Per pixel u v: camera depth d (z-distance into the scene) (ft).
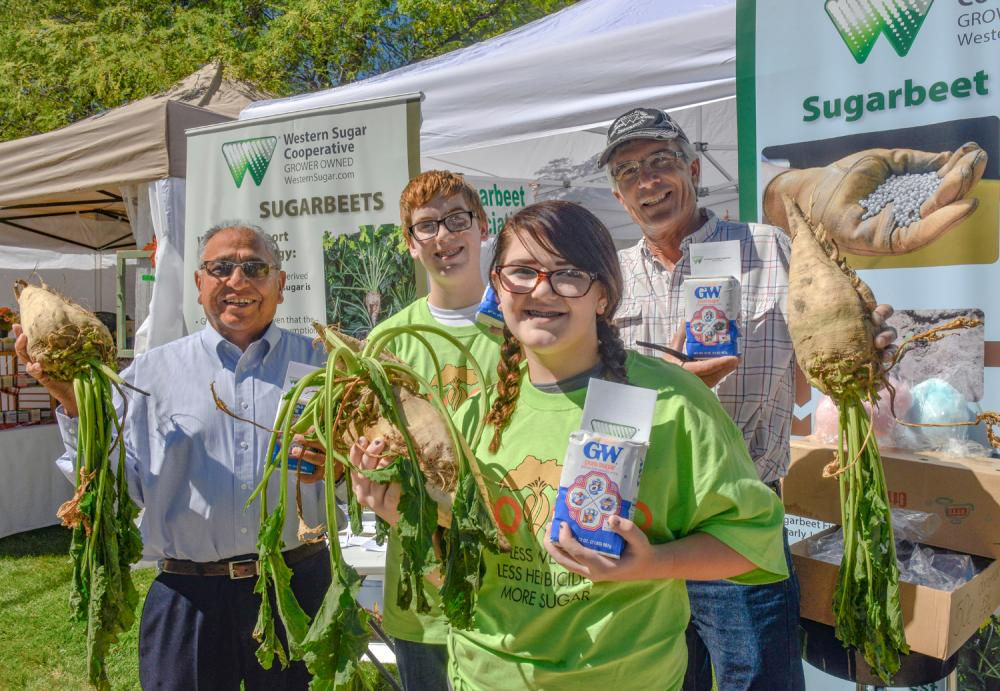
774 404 7.82
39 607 15.29
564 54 11.89
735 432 4.83
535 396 4.90
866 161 8.72
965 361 8.23
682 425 4.54
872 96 8.65
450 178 8.03
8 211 22.27
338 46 42.29
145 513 7.57
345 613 4.13
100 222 26.14
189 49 38.50
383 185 11.93
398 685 9.68
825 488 7.38
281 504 4.84
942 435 7.22
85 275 27.68
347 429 4.83
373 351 4.89
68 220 25.36
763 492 4.56
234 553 7.50
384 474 4.29
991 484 6.40
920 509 6.82
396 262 11.93
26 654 13.32
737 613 7.14
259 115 15.48
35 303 6.32
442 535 4.64
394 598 7.43
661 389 4.67
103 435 6.25
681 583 5.00
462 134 12.81
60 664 12.99
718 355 6.79
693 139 18.08
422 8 41.60
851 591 6.00
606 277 4.59
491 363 7.63
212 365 7.89
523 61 12.25
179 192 16.17
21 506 19.77
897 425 7.39
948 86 8.19
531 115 12.23
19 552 18.44
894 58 8.49
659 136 7.95
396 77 14.10
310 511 7.54
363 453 4.58
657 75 11.18
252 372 7.87
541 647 4.64
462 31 44.16
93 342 6.28
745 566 4.47
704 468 4.47
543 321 4.56
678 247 8.43
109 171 16.40
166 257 16.12
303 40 41.57
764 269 7.97
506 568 4.79
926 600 5.96
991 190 8.04
